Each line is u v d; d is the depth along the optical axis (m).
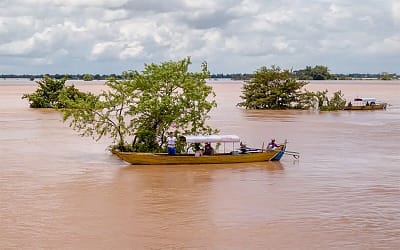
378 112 73.00
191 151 34.38
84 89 161.00
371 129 50.84
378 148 38.66
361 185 26.62
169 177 28.19
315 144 40.50
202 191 25.22
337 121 58.44
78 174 28.86
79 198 23.83
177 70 33.09
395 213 21.81
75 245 17.97
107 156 34.56
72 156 34.59
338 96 76.50
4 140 41.97
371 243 18.39
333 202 23.41
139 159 31.06
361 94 131.38
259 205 22.86
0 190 25.22
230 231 19.45
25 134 45.75
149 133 32.75
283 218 21.05
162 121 32.62
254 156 32.41
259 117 62.81
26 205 22.66
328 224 20.34
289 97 76.25
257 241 18.47
